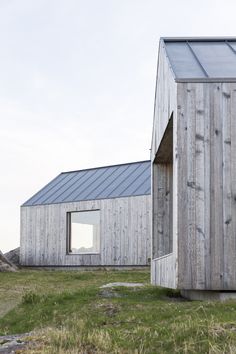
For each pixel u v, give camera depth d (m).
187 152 8.42
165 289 10.66
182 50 10.33
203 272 8.24
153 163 12.33
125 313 7.88
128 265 24.44
